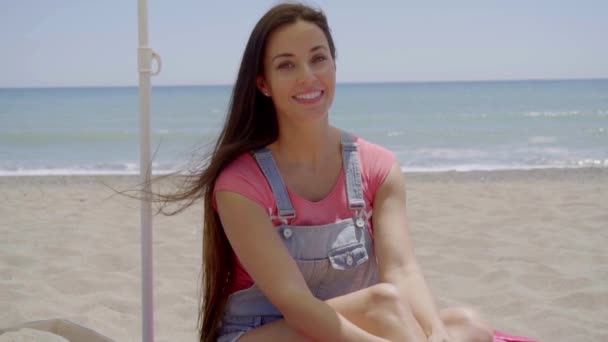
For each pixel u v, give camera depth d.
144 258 2.47
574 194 8.01
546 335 3.59
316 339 2.17
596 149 15.56
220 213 2.41
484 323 2.36
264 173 2.44
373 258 2.57
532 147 16.56
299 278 2.25
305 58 2.44
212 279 2.54
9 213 7.16
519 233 6.02
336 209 2.51
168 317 3.89
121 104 49.38
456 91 72.06
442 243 5.71
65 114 37.38
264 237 2.31
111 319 3.83
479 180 9.54
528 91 68.25
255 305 2.46
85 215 7.06
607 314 3.89
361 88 91.75
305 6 2.52
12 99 62.78
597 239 5.71
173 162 12.84
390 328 2.12
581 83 104.06
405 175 10.23
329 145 2.62
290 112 2.46
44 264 4.95
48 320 2.48
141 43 2.36
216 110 40.47
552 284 4.45
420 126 25.97
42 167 13.16
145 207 2.46
